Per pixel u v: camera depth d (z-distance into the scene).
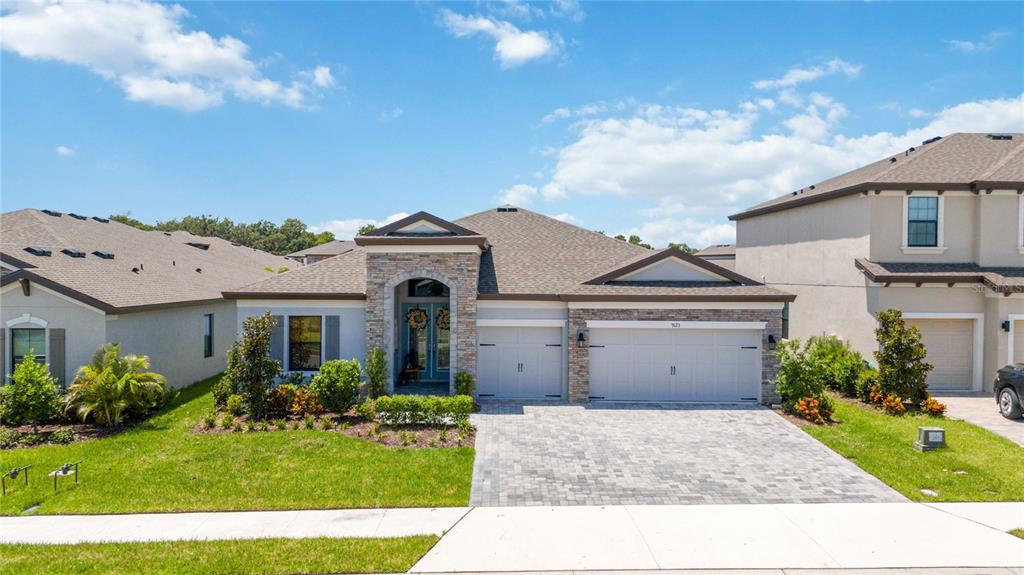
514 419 15.78
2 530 8.98
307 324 18.59
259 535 8.77
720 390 17.91
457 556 8.09
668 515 9.57
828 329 22.25
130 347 17.59
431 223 18.11
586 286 18.34
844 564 7.83
